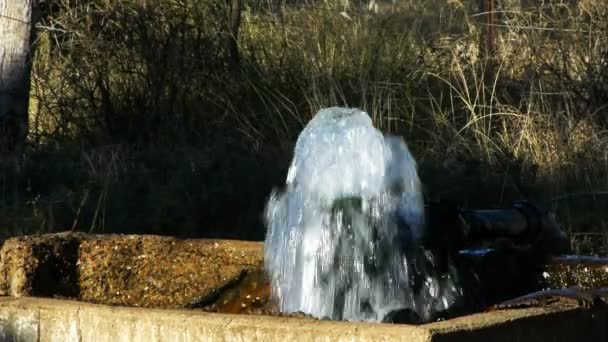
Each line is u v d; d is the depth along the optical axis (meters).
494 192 8.38
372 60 10.47
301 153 4.26
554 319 3.46
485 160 9.17
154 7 10.31
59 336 3.49
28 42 9.55
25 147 9.42
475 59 10.56
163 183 8.69
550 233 4.52
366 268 4.18
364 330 3.07
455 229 4.17
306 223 4.28
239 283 4.56
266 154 9.17
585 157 9.05
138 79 10.16
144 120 10.02
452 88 10.09
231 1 10.61
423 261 4.19
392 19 11.34
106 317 3.41
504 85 10.12
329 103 9.89
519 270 4.41
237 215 8.05
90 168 8.82
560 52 10.01
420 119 9.97
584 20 10.20
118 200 8.13
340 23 10.88
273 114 10.13
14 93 9.49
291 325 3.15
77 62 10.12
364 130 4.14
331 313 4.20
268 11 11.30
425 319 4.09
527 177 8.76
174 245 4.68
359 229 4.18
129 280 4.63
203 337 3.26
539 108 9.66
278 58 10.66
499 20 10.97
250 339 3.20
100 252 4.64
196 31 10.43
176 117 10.09
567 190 8.48
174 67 10.16
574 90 9.61
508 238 4.39
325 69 10.30
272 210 4.46
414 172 4.23
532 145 9.24
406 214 4.19
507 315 3.32
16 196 8.22
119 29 10.18
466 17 11.27
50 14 10.30
